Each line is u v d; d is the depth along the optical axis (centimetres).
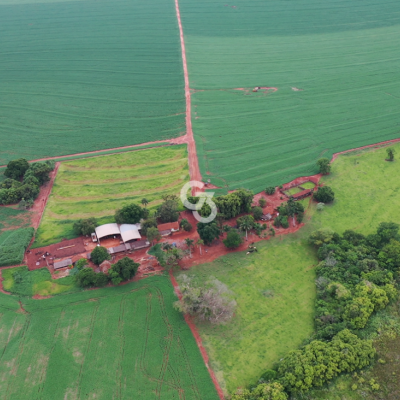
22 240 9819
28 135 14625
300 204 10525
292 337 7600
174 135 14538
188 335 7681
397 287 8156
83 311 8181
